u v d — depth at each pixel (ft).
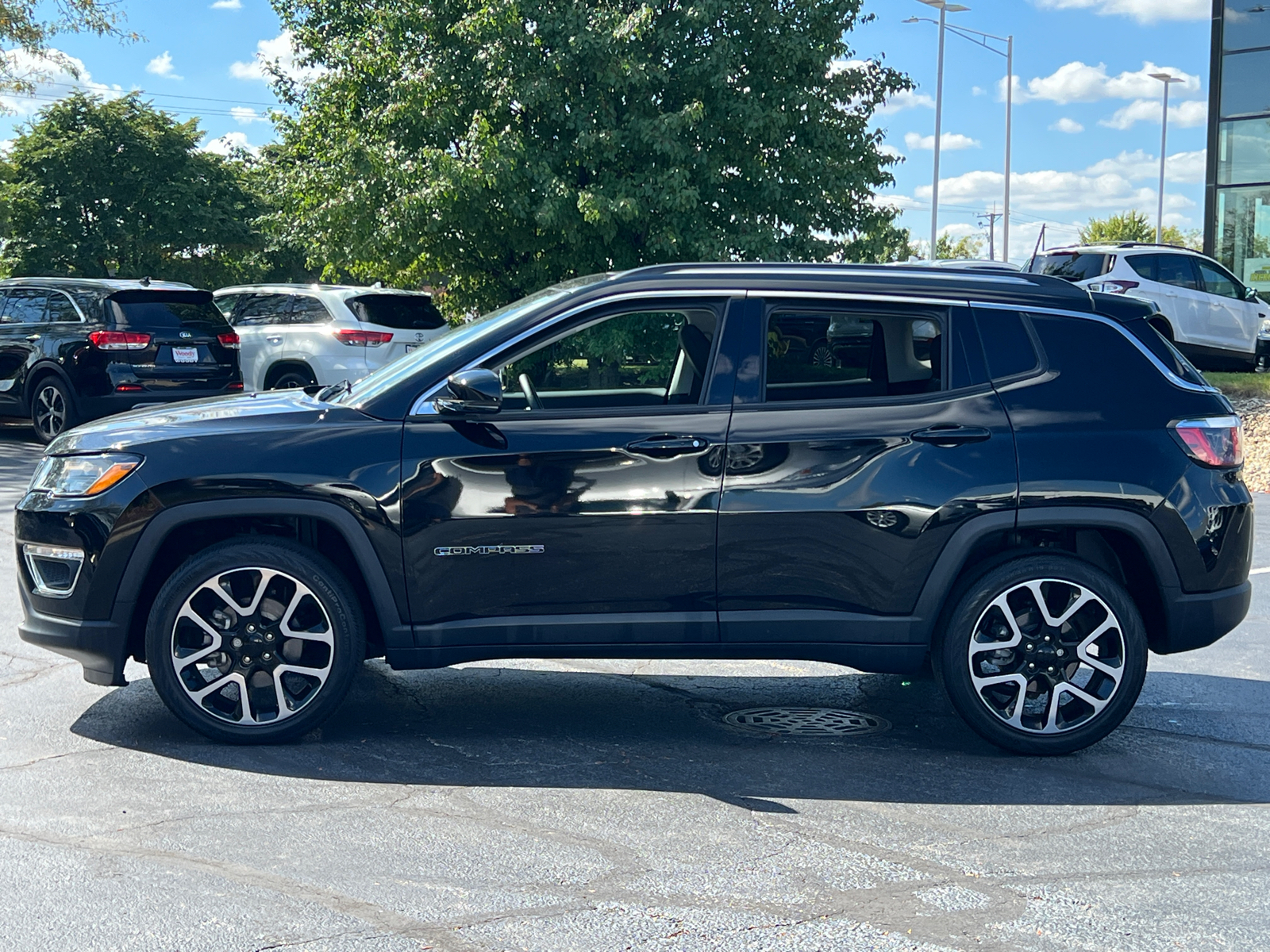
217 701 15.93
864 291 15.92
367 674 19.71
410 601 15.52
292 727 15.75
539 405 15.74
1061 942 10.65
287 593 15.71
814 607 15.70
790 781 14.89
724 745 16.34
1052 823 13.64
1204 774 15.46
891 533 15.53
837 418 15.64
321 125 68.59
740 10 61.36
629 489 15.43
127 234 149.69
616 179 60.64
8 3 78.28
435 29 64.28
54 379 44.50
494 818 13.47
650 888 11.66
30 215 150.71
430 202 61.00
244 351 52.54
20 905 11.03
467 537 15.44
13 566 26.71
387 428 15.57
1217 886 11.93
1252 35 76.69
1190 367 16.58
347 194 64.28
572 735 16.61
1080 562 15.87
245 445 15.51
